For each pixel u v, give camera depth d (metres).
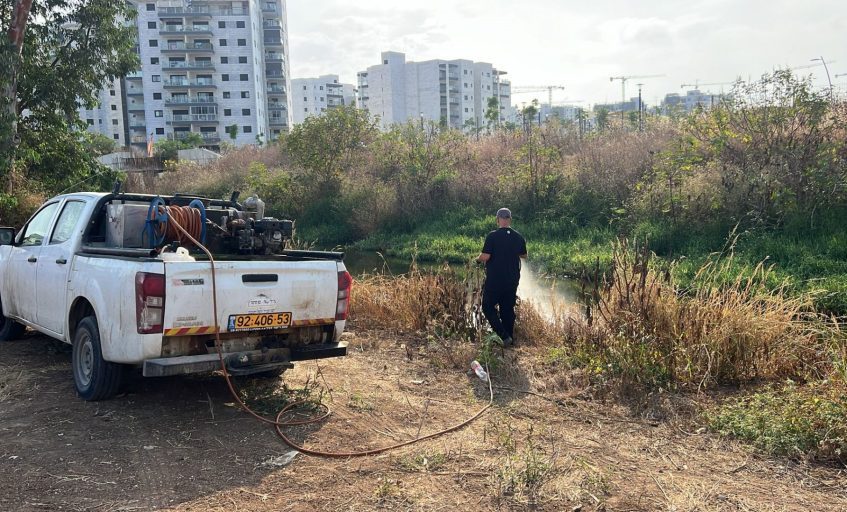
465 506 3.75
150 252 4.87
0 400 5.31
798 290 10.17
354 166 26.20
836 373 5.33
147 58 85.06
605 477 4.08
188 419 5.04
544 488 3.96
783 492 3.95
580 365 6.48
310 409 5.34
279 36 97.19
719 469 4.29
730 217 14.10
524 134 25.52
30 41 15.18
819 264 11.08
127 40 16.52
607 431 4.97
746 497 3.88
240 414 5.19
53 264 5.89
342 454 4.44
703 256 13.05
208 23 85.62
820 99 13.89
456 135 25.95
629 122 28.23
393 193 22.83
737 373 6.00
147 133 85.94
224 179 31.47
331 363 6.81
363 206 23.20
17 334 7.26
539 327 8.00
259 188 26.67
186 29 84.69
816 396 4.94
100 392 5.21
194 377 6.06
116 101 91.25
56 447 4.42
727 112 15.34
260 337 5.22
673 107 22.88
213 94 86.62
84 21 15.84
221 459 4.33
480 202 21.75
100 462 4.21
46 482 3.89
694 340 6.29
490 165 23.44
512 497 3.86
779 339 6.29
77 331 5.46
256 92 88.31
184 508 3.65
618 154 19.81
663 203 15.65
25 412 5.07
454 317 8.09
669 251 14.00
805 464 4.32
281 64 97.75
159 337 4.68
